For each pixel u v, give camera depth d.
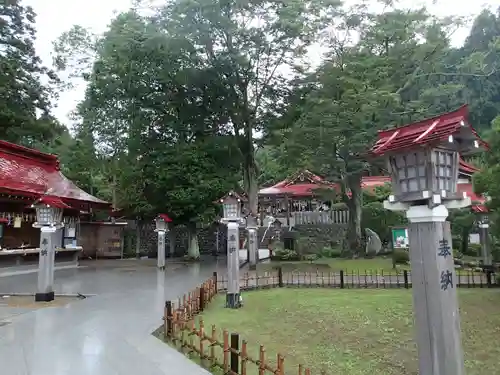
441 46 28.84
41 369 7.22
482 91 42.19
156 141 33.34
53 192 25.52
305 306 13.55
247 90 33.53
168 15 31.05
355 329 10.87
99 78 32.19
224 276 21.16
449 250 5.46
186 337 9.41
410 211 5.65
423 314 5.41
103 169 37.28
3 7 28.95
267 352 9.05
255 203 33.59
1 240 23.59
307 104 28.83
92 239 34.56
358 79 26.38
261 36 30.38
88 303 13.62
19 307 13.06
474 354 9.17
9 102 29.00
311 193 33.78
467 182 23.80
